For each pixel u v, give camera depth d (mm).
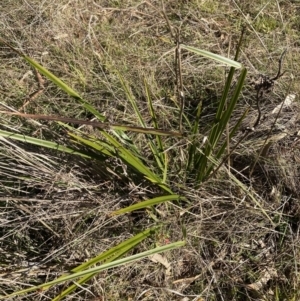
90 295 926
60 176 949
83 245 937
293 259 932
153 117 924
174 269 959
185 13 1412
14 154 951
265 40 1318
